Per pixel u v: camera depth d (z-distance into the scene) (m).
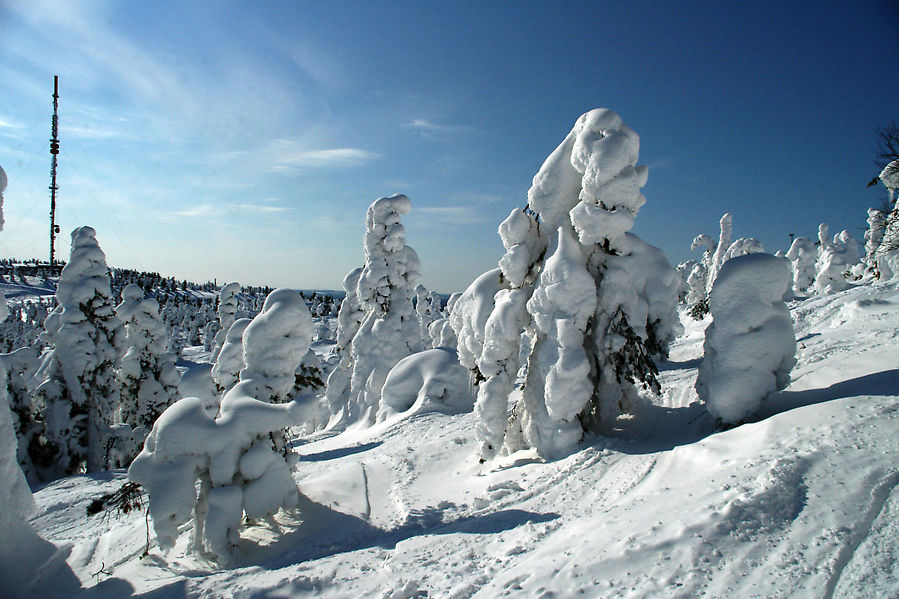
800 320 26.17
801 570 5.12
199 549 9.79
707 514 6.28
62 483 21.28
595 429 12.46
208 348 94.19
